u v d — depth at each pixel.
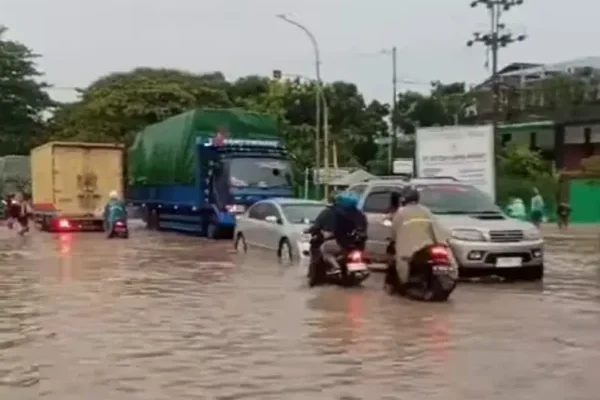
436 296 16.08
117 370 10.33
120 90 72.31
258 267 22.70
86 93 76.44
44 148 42.09
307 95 77.94
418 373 10.06
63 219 40.53
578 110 67.50
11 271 22.02
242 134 36.34
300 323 13.65
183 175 37.50
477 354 11.13
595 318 14.05
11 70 77.44
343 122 83.38
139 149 45.03
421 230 16.42
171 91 71.75
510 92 73.81
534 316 14.28
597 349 11.44
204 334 12.72
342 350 11.45
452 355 11.08
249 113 36.88
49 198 41.09
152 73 77.94
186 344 11.95
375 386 9.43
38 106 78.50
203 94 74.56
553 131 69.00
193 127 36.44
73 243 33.00
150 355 11.21
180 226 39.69
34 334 12.83
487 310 15.00
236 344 11.92
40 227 43.38
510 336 12.44
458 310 15.01
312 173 63.75
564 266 23.33
